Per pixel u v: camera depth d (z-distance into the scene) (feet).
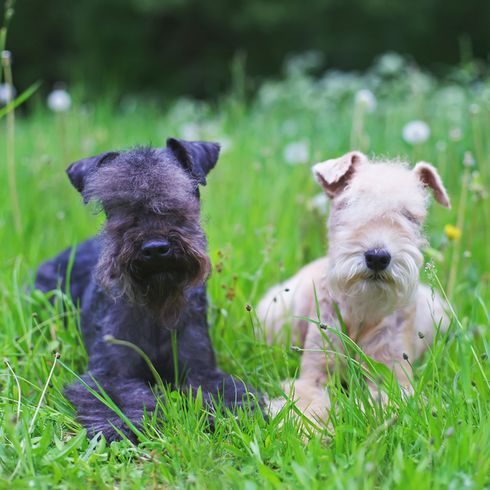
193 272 12.57
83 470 10.57
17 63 61.46
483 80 35.65
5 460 10.73
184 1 54.65
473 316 14.42
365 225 12.66
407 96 29.68
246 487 9.59
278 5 55.47
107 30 58.08
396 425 10.94
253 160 25.48
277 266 18.13
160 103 55.26
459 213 17.70
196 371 13.61
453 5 57.06
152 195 12.26
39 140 25.76
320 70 56.13
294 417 11.76
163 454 11.23
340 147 25.81
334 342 13.82
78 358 14.62
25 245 19.27
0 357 13.71
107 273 12.39
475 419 11.34
